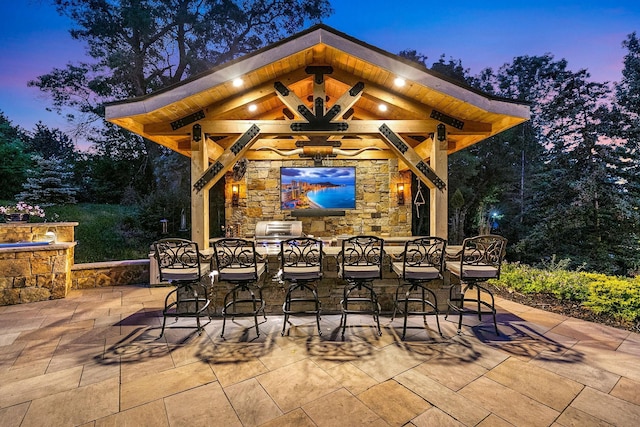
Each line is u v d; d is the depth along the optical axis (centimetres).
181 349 320
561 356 303
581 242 980
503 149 1291
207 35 1322
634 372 273
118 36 1288
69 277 540
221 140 626
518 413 220
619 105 977
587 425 208
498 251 370
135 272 604
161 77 1379
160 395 242
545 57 1423
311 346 326
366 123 464
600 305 423
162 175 1263
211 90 412
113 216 1118
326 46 402
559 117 1027
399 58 397
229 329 373
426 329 370
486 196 1245
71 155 1473
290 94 456
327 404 231
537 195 1060
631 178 916
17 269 471
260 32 1482
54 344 331
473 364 288
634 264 900
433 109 466
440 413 220
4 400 234
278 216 768
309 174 771
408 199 780
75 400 235
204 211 455
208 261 406
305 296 428
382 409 225
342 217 780
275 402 234
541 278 527
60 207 1076
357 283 367
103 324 389
